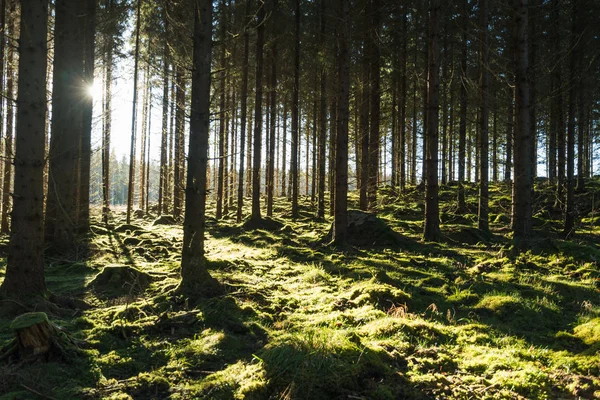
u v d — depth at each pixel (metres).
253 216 16.12
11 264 5.74
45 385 3.59
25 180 5.77
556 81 16.38
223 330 5.07
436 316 5.85
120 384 3.74
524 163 10.06
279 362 3.87
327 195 28.50
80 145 11.67
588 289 6.91
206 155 7.05
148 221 20.58
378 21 17.05
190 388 3.71
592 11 14.93
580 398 3.56
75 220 10.82
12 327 3.92
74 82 10.59
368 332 4.96
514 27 10.16
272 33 17.39
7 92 14.00
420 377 3.85
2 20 12.73
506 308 6.05
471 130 26.86
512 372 3.96
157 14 17.28
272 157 18.44
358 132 22.23
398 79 20.28
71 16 10.50
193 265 6.82
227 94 20.70
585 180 25.17
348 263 9.41
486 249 10.95
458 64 20.64
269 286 7.43
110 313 5.64
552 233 13.95
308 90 22.34
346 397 3.50
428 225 12.02
